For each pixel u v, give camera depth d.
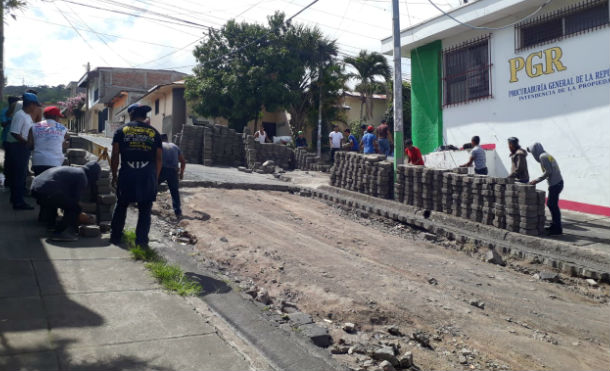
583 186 10.98
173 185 8.18
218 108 24.42
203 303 4.32
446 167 13.43
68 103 48.41
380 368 3.81
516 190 8.38
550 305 5.87
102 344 3.34
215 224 8.16
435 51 14.77
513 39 12.45
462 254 8.10
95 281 4.49
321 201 11.78
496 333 4.89
